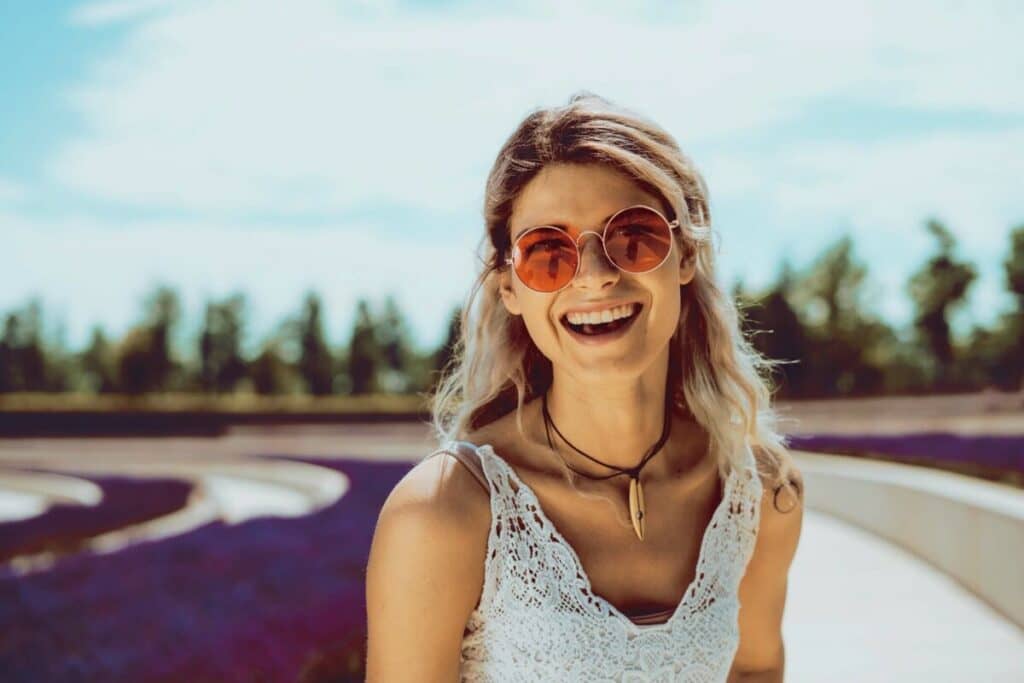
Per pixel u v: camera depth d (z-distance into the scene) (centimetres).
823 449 2092
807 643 715
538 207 190
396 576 179
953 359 5862
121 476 3388
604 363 187
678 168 200
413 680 180
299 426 5353
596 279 184
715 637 198
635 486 199
